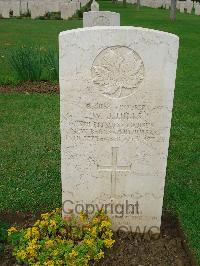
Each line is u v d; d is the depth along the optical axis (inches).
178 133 67.5
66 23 200.2
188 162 57.6
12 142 62.5
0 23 192.4
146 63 35.7
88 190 41.0
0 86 88.7
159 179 40.4
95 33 34.6
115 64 35.8
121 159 39.5
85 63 35.6
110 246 39.3
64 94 36.8
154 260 39.3
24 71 90.5
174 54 35.4
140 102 37.1
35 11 217.0
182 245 41.7
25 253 37.2
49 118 72.3
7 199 47.6
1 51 124.9
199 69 115.1
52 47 134.1
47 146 61.3
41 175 52.9
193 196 49.4
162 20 229.0
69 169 39.9
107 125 38.0
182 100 85.0
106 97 36.9
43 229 40.6
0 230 41.0
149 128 38.2
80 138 38.6
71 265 36.3
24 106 77.6
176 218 45.7
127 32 34.6
